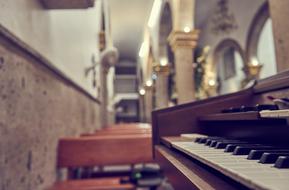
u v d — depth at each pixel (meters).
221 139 1.08
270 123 0.98
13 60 1.52
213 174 0.70
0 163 1.35
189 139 1.25
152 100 15.23
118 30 16.08
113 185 2.02
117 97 23.17
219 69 15.54
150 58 14.18
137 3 12.48
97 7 7.39
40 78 2.00
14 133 1.53
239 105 1.56
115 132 3.49
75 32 3.73
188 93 6.80
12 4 1.52
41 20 2.11
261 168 0.56
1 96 1.38
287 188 0.39
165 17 10.02
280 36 1.71
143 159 2.40
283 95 1.14
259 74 10.07
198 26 15.51
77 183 2.12
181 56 6.90
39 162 1.95
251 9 9.68
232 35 11.51
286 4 1.67
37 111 1.93
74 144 2.44
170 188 3.17
